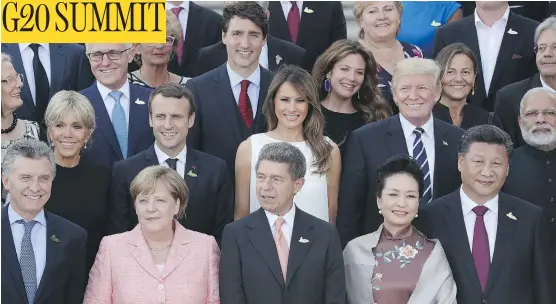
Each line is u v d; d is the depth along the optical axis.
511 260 6.51
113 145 7.37
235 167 7.11
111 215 6.86
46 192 6.23
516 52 8.38
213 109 7.42
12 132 7.18
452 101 7.72
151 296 6.13
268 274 6.28
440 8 8.99
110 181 6.89
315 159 6.99
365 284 6.41
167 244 6.31
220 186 6.91
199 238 6.37
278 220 6.41
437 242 6.51
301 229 6.39
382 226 6.58
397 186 6.38
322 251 6.34
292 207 6.47
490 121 7.79
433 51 8.59
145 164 6.89
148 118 7.46
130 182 6.83
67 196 6.76
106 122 7.39
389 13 8.18
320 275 6.31
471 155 6.54
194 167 6.91
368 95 7.60
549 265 6.59
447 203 6.69
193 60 8.68
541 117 7.16
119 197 6.83
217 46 8.32
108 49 7.38
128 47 7.60
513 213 6.61
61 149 6.74
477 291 6.47
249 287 6.28
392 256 6.46
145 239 6.29
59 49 8.02
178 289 6.17
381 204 6.47
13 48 7.93
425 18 8.97
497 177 6.52
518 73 8.40
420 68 6.99
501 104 7.80
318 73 7.57
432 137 7.07
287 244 6.38
